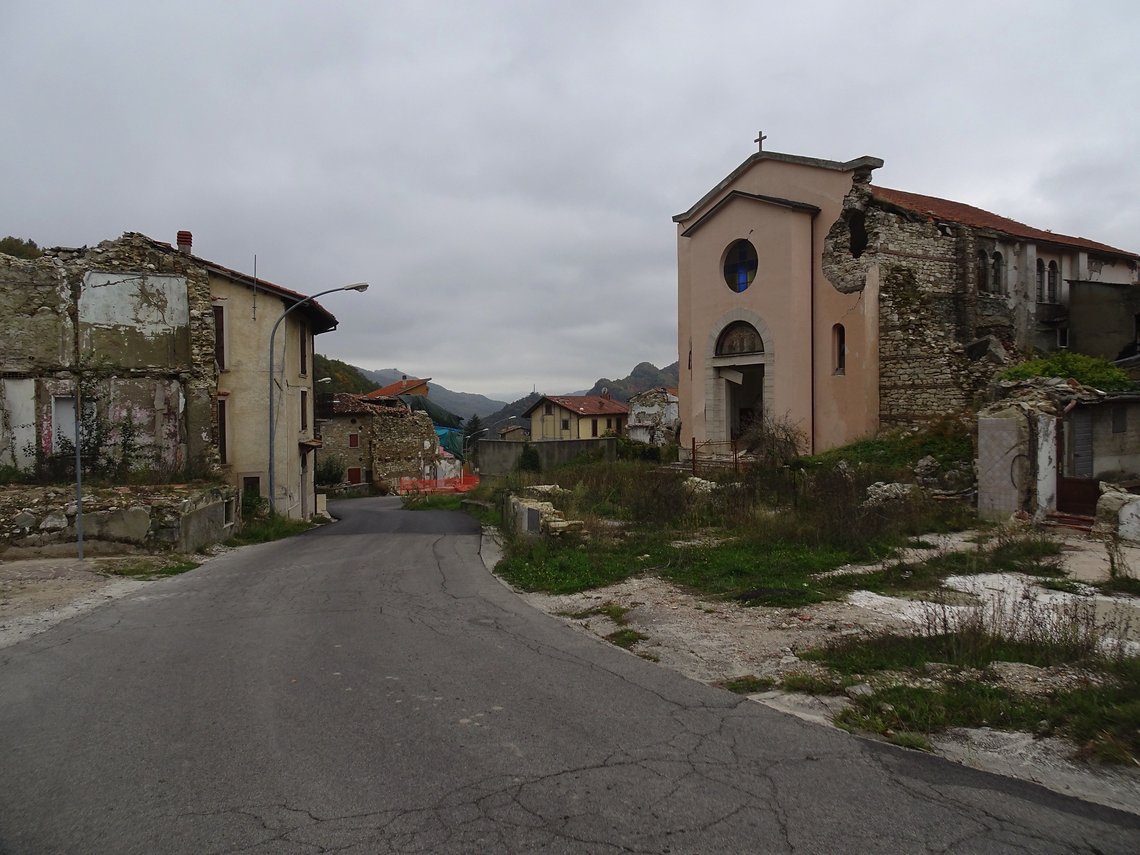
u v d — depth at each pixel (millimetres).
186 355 20359
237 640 8219
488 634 8328
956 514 14609
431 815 4004
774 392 25797
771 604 9125
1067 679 5738
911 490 15734
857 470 18109
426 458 55094
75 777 4578
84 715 5754
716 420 28047
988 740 4898
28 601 10703
